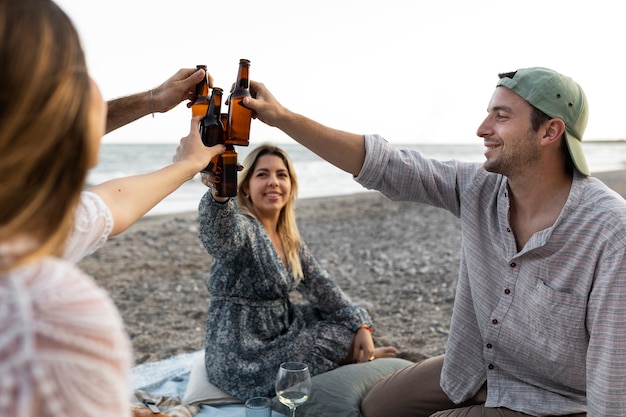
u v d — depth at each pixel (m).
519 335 2.49
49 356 0.72
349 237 11.02
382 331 5.52
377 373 3.46
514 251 2.49
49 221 0.84
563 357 2.40
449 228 12.46
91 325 0.77
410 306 6.45
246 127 2.58
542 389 2.54
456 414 2.62
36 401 0.70
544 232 2.37
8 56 0.78
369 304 6.29
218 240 3.24
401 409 3.01
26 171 0.79
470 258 2.65
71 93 0.82
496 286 2.57
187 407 3.28
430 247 10.07
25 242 0.82
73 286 0.80
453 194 2.77
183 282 7.47
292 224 3.77
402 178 2.72
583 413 2.42
